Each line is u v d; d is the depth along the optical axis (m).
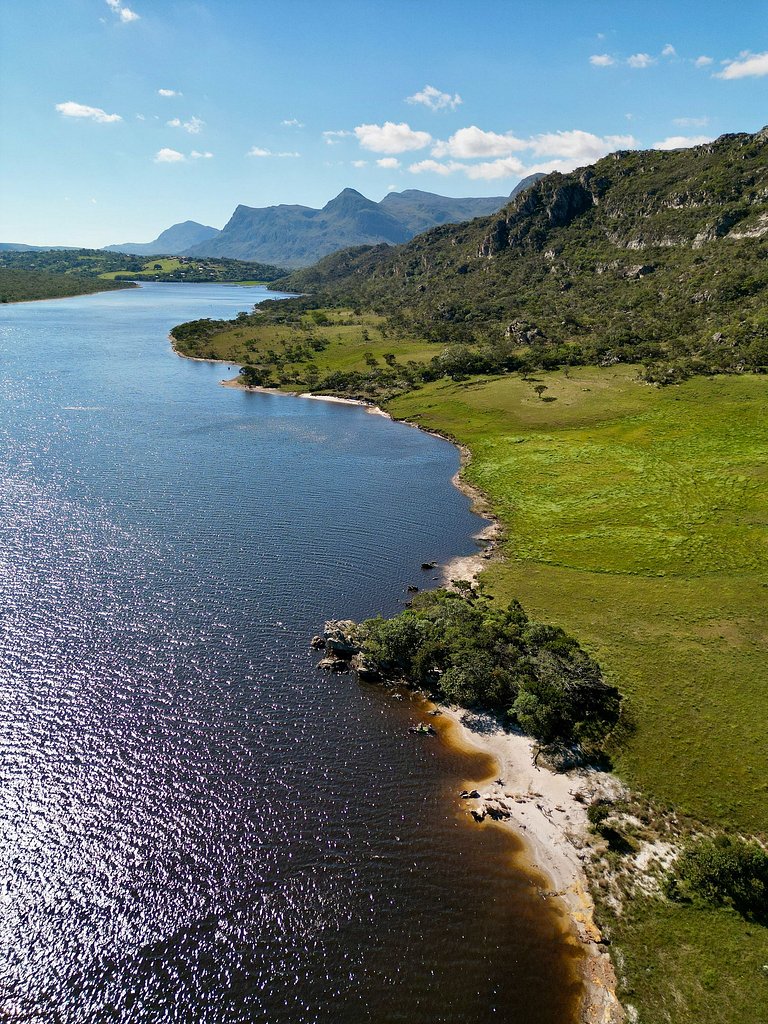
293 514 109.31
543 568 93.06
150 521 101.94
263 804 50.72
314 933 41.25
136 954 39.62
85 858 45.38
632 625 76.06
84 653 67.12
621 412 166.75
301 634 73.50
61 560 86.75
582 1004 37.34
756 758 54.56
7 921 41.00
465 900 43.66
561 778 53.94
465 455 148.38
